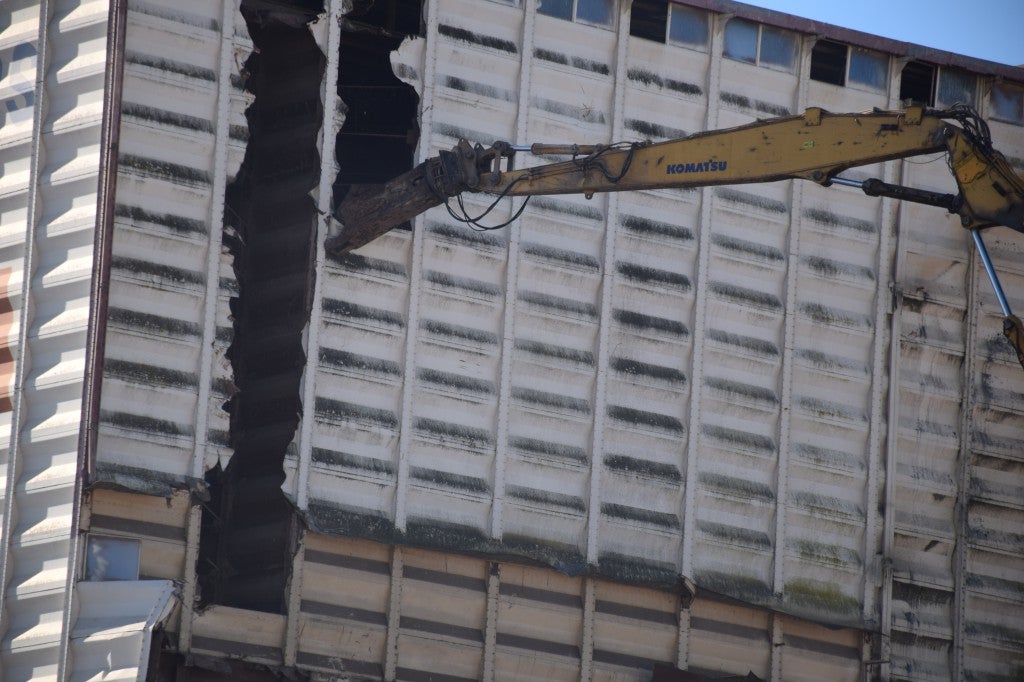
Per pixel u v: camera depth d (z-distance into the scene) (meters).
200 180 39.62
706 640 43.56
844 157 36.44
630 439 43.22
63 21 38.16
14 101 37.84
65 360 36.59
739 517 44.28
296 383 40.50
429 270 41.69
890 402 46.25
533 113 43.12
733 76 45.50
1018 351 34.78
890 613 45.34
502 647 41.28
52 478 36.00
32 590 35.44
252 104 42.84
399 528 40.31
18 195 37.34
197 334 39.19
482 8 42.97
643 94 44.34
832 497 45.47
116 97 37.62
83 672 35.28
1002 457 47.28
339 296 40.88
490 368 42.00
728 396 44.34
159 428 38.47
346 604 40.06
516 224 42.47
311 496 39.78
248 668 38.72
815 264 45.81
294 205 42.00
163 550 38.03
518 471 41.94
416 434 40.91
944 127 34.97
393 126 47.34
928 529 46.31
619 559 42.53
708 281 44.47
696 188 44.56
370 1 43.28
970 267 47.53
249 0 41.31
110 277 38.12
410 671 40.31
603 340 43.03
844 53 47.03
